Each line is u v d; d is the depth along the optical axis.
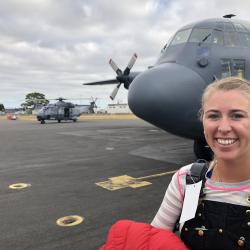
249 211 1.90
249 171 1.98
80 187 8.63
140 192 8.04
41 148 17.08
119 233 2.11
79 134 25.75
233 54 10.36
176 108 8.87
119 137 22.81
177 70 9.53
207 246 1.96
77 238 5.34
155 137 22.62
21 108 129.50
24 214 6.54
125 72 19.09
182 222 2.05
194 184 2.10
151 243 2.00
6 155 14.72
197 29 10.84
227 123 1.96
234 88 2.00
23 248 5.02
